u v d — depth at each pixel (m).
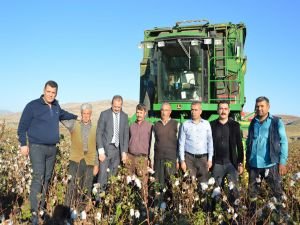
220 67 11.72
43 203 6.41
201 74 11.26
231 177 6.79
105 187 6.82
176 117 11.53
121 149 7.57
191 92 11.33
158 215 5.72
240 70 12.20
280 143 6.30
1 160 8.44
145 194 6.43
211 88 11.93
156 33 13.02
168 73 11.48
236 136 6.94
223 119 7.03
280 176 6.40
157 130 7.51
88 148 7.04
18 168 8.29
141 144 7.70
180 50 11.26
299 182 6.11
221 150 6.96
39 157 6.46
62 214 6.41
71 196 6.63
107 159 7.48
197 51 11.19
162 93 11.54
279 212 5.30
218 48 11.80
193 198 6.28
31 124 6.48
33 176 6.38
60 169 7.93
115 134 7.53
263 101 6.33
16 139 10.97
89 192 7.03
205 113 11.47
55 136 6.61
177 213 6.03
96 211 5.89
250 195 5.89
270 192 5.87
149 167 7.58
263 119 6.45
